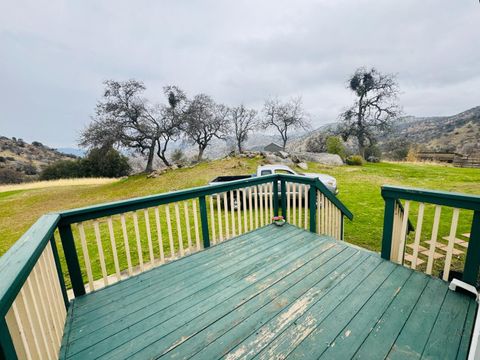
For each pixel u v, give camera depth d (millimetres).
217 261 2742
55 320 1626
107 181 22547
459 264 3443
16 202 13969
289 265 2557
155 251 4676
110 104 19453
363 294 2006
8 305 839
